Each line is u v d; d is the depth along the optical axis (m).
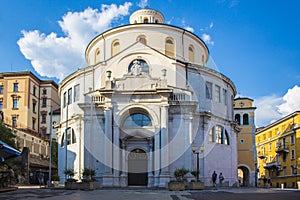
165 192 23.62
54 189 27.88
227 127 40.31
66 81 40.16
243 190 27.84
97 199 16.72
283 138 63.38
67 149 38.16
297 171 57.31
